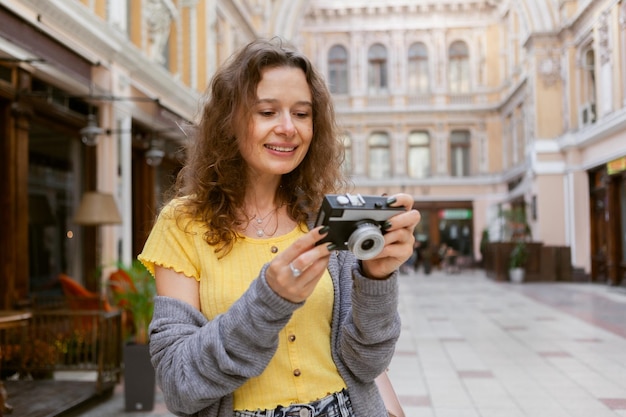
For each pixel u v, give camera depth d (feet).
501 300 44.47
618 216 49.49
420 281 69.05
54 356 17.94
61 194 24.98
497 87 91.04
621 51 45.29
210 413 4.20
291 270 3.59
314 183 4.91
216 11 46.29
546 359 22.31
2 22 17.89
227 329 3.79
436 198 92.48
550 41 61.82
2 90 19.38
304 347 4.35
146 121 31.24
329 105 4.86
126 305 18.58
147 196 34.09
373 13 93.25
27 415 13.99
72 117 24.54
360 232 3.53
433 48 92.89
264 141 4.40
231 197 4.50
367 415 4.47
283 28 63.62
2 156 20.25
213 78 4.70
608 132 47.93
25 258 21.11
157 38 33.42
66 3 21.84
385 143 94.17
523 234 65.62
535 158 61.82
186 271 4.42
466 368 21.06
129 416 15.43
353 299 4.16
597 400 16.62
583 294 46.73
